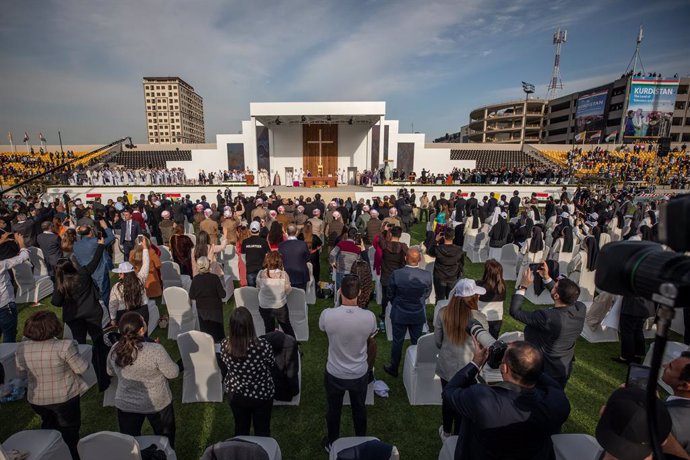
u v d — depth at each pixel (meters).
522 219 10.61
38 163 29.42
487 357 2.01
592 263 6.45
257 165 25.81
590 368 4.69
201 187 21.70
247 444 1.92
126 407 2.79
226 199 18.03
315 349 5.13
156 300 6.88
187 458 3.28
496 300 4.16
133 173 23.78
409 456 3.30
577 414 3.87
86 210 11.46
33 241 8.97
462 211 12.75
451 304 3.06
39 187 20.98
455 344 3.06
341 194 21.86
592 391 4.24
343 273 5.85
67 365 2.94
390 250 5.45
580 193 19.61
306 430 3.60
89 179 22.44
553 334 2.99
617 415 1.63
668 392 4.10
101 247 4.56
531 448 1.73
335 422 3.16
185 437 3.52
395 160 27.84
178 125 153.38
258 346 2.79
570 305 3.00
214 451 1.91
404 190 16.47
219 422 3.72
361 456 2.01
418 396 3.96
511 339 3.65
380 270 6.03
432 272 6.74
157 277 6.26
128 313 2.76
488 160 36.84
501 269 4.13
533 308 6.70
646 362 4.48
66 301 4.10
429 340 3.78
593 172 31.95
